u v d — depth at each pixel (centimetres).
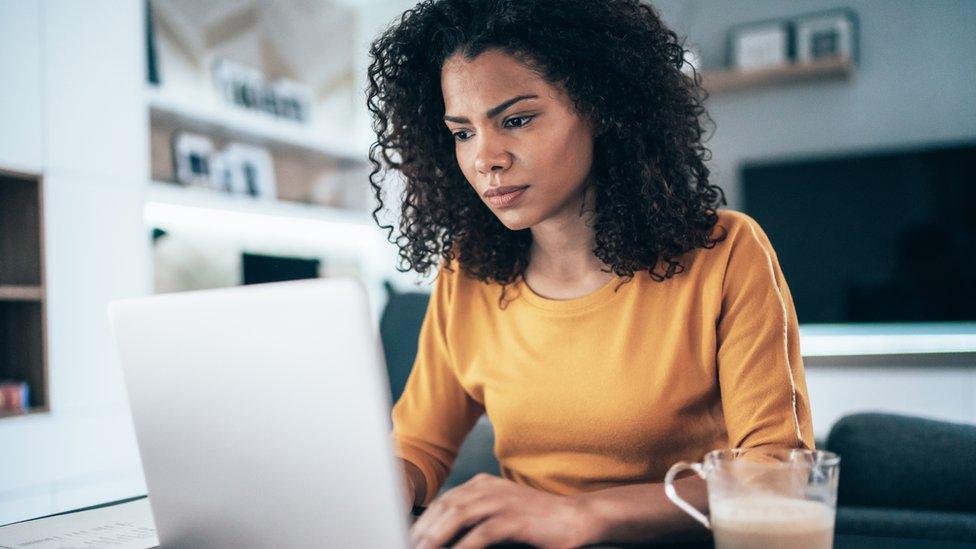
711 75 383
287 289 53
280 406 54
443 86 90
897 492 113
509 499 69
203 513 62
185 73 349
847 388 338
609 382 93
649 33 95
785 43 378
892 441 115
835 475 55
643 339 93
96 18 279
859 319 382
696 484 74
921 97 367
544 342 97
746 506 54
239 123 341
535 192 87
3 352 264
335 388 52
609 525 68
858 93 379
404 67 101
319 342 52
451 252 110
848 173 379
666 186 91
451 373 109
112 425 276
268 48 395
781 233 393
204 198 317
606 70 89
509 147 86
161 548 68
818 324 389
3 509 243
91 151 275
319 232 410
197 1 357
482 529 66
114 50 285
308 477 55
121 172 285
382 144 110
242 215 347
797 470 54
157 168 333
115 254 281
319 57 425
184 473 62
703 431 93
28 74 256
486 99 85
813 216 387
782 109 392
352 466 52
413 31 98
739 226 94
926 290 370
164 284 333
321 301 51
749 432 80
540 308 99
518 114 85
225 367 57
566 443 96
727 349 87
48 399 258
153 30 332
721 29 398
